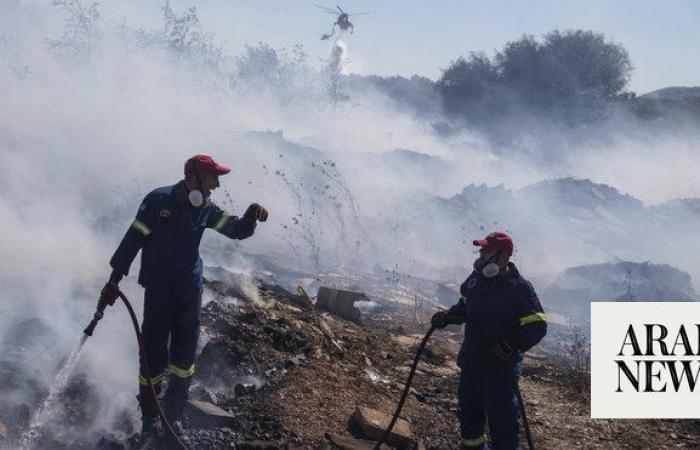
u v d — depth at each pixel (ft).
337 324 27.63
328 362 22.75
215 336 21.89
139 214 16.88
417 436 19.66
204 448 17.21
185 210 16.98
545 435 21.08
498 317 16.61
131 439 17.21
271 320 24.03
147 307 17.19
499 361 16.72
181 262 17.10
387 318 32.89
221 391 20.12
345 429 18.97
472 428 17.70
